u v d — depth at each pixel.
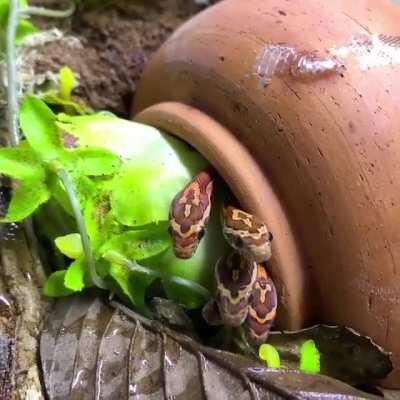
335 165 0.25
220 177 0.28
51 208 0.28
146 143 0.28
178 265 0.28
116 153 0.27
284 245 0.26
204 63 0.28
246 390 0.25
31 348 0.26
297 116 0.26
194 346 0.26
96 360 0.26
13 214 0.26
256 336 0.27
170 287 0.28
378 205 0.25
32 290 0.27
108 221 0.27
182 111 0.28
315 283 0.27
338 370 0.27
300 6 0.27
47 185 0.26
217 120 0.28
